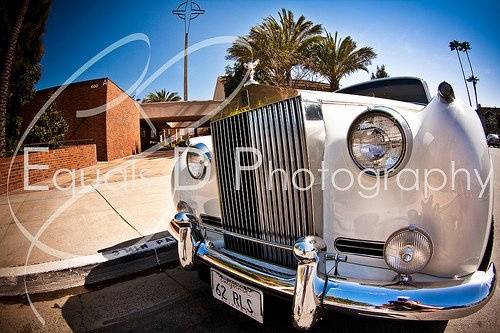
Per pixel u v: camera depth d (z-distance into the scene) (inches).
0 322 86.2
